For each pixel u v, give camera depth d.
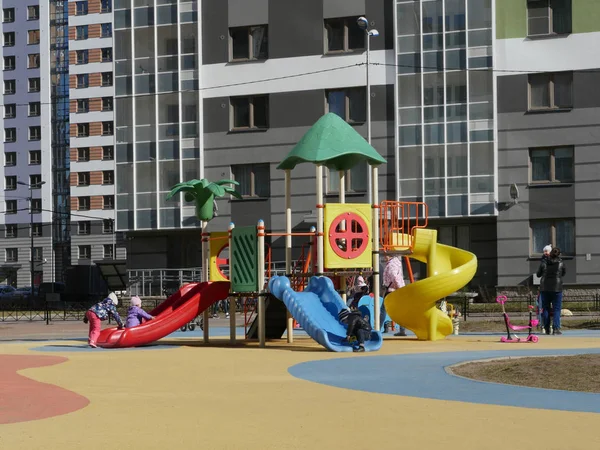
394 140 42.00
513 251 40.19
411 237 22.08
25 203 108.19
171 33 45.25
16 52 109.56
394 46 42.06
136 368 14.16
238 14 44.25
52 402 9.66
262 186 43.91
